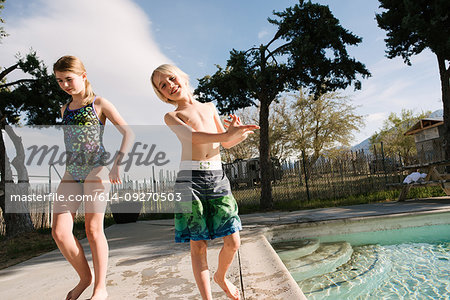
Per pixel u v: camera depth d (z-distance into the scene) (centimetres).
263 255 256
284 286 175
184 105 179
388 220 438
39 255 423
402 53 930
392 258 294
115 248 382
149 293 188
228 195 162
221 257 160
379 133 2764
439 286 212
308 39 804
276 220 514
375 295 206
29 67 821
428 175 676
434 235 384
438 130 1677
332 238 410
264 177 859
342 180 920
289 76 918
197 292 183
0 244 626
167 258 288
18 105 866
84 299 186
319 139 2092
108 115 191
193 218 154
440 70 860
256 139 2178
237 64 868
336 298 205
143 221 751
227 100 958
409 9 807
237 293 163
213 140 150
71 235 177
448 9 774
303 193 951
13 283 260
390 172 955
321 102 2056
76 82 181
